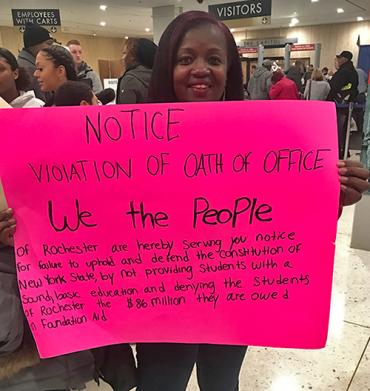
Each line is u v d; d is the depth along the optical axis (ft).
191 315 2.90
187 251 2.77
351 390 5.14
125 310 2.86
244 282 2.84
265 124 2.60
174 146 2.60
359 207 8.91
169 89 2.98
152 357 3.19
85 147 2.57
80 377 3.30
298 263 2.80
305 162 2.64
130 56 7.75
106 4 31.63
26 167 2.56
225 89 3.18
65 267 2.74
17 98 5.92
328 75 33.53
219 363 3.35
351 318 6.56
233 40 3.03
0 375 3.04
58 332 2.82
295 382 5.30
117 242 2.74
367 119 8.33
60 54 7.33
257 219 2.72
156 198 2.67
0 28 41.22
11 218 2.60
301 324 2.90
